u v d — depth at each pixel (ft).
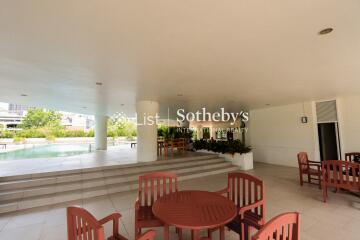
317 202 11.88
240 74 11.59
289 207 11.14
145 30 6.56
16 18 5.79
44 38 7.09
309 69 10.73
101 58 9.02
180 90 15.67
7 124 64.44
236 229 6.59
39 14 5.59
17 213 10.78
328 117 20.34
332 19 5.95
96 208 11.41
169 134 28.91
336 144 19.83
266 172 20.79
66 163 19.12
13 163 19.44
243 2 5.08
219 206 6.48
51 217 10.27
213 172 20.40
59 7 5.26
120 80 12.71
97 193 13.66
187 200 7.02
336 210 10.67
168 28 6.44
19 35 6.86
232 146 23.94
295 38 7.19
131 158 22.89
